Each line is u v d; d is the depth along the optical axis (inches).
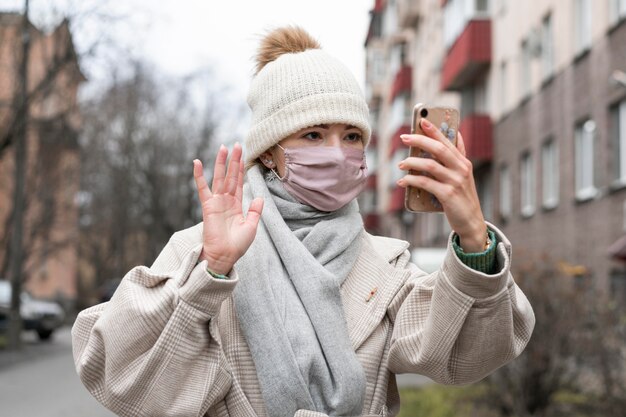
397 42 1656.0
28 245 1074.1
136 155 1692.9
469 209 81.0
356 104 93.7
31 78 932.0
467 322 84.5
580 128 688.4
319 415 85.0
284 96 93.4
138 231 2132.1
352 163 94.3
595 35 636.7
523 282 383.9
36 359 786.8
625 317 362.0
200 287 81.5
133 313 83.2
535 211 808.9
